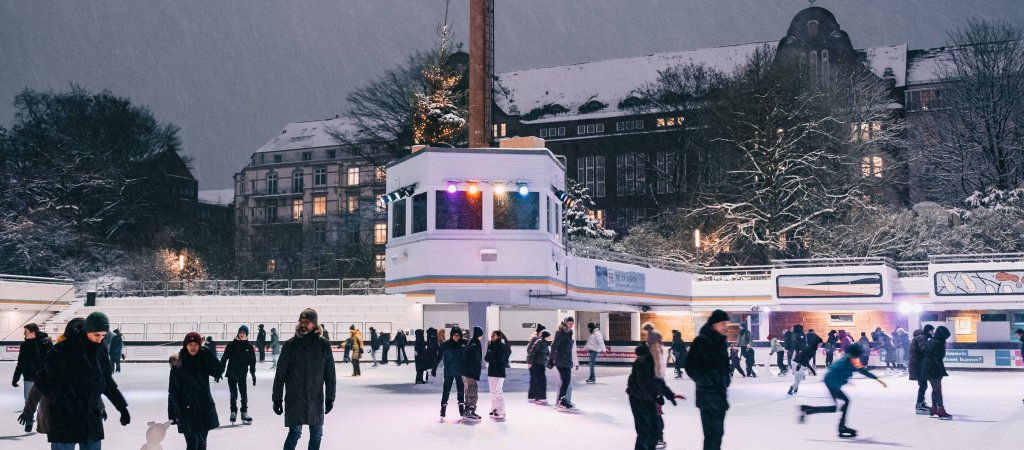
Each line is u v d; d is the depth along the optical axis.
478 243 28.52
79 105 75.88
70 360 9.12
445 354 18.09
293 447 10.75
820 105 61.94
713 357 10.91
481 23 34.44
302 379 10.73
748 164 61.06
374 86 70.38
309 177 126.50
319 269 80.12
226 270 85.62
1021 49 67.38
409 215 29.50
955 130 67.56
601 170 105.44
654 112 102.50
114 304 56.31
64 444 9.05
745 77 65.00
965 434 16.11
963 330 44.66
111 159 75.31
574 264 36.47
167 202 81.31
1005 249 55.78
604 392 26.12
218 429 16.33
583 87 115.56
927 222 59.00
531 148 29.69
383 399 23.66
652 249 62.16
